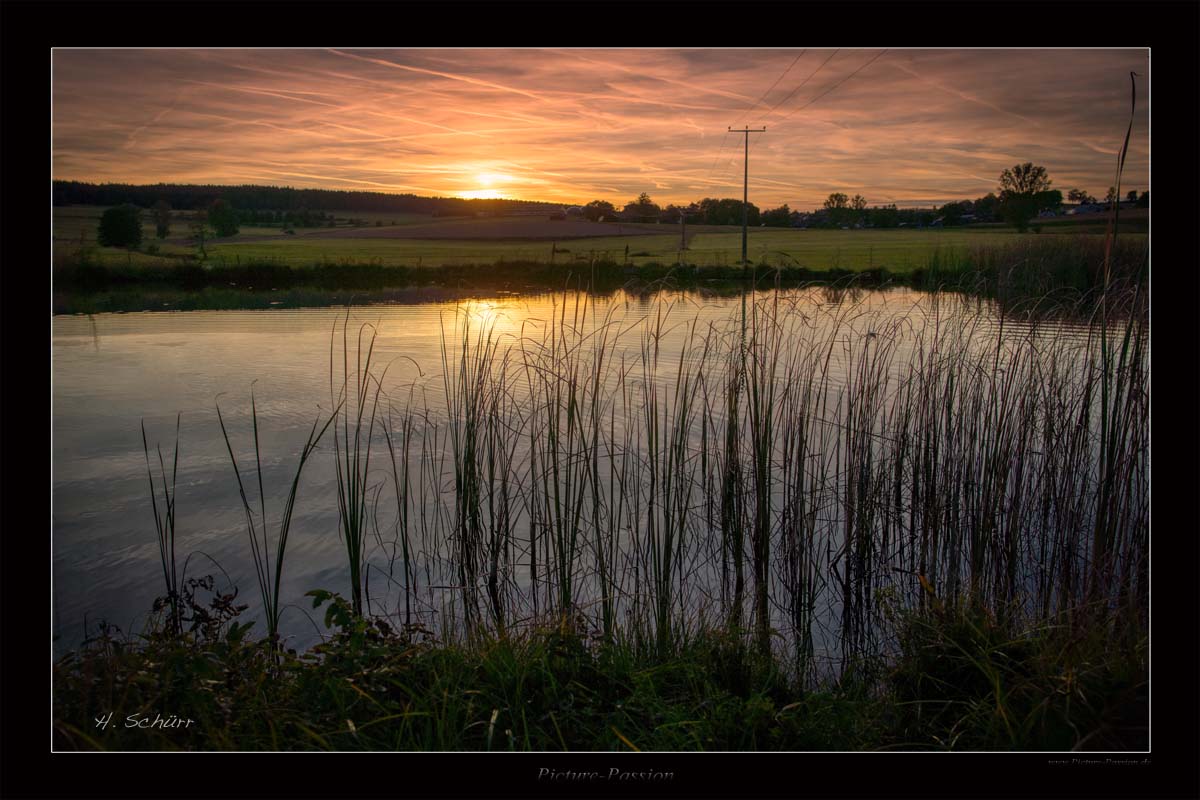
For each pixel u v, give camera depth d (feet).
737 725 10.56
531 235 188.75
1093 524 18.13
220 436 30.09
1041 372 19.36
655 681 11.90
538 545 20.58
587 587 17.92
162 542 14.65
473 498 19.54
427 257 140.36
